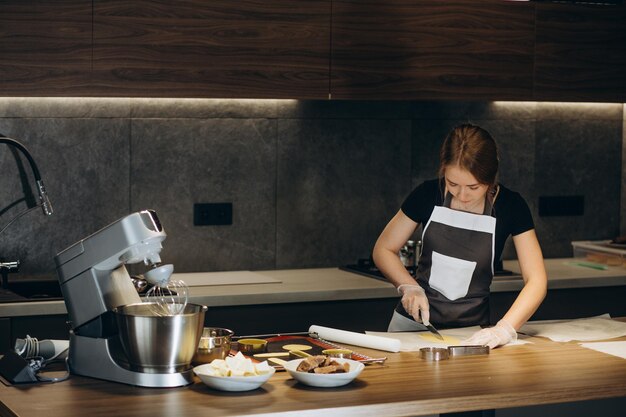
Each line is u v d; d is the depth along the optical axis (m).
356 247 4.43
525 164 4.70
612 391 2.33
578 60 4.32
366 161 4.41
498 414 2.76
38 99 3.85
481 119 4.59
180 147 4.09
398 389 2.23
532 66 4.23
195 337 2.26
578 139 4.80
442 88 4.09
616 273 4.27
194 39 3.72
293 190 4.29
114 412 1.99
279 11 3.81
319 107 4.30
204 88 3.76
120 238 2.26
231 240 4.21
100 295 2.31
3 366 2.36
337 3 3.89
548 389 2.26
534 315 4.09
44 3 3.53
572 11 4.27
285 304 3.69
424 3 4.00
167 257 4.11
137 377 2.22
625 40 4.40
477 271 3.14
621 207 4.93
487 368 2.47
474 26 4.10
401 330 3.20
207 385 2.21
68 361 2.36
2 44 3.50
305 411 2.04
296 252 4.32
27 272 3.90
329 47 3.90
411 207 3.20
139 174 4.03
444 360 2.56
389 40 3.98
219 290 3.67
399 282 3.05
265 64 3.82
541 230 4.77
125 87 3.66
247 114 4.18
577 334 2.96
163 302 2.42
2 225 3.85
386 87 4.00
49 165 3.89
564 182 4.79
